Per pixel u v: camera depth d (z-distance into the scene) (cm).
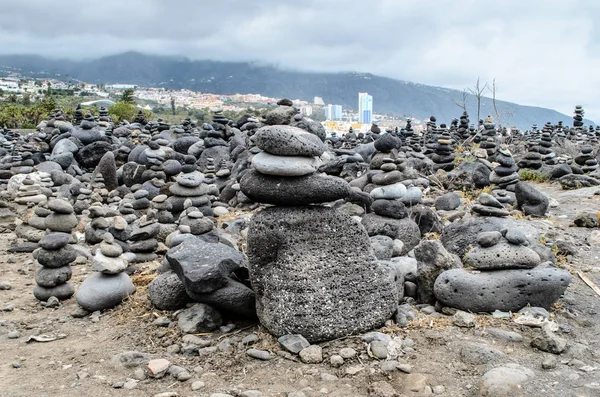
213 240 798
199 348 530
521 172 1672
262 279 551
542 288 575
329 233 557
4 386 470
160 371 479
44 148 2053
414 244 827
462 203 1195
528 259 582
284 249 542
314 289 526
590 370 459
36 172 1492
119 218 875
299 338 516
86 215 1191
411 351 500
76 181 1575
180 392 454
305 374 473
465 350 489
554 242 824
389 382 454
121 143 2072
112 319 628
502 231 608
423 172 1544
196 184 1070
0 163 1772
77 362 520
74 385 470
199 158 1830
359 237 570
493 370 444
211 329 578
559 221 1041
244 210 1234
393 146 1132
